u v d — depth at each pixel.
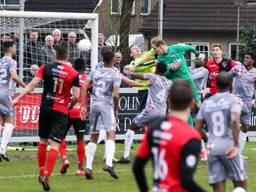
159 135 13.52
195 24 90.75
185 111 13.76
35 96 34.97
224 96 19.09
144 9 99.31
